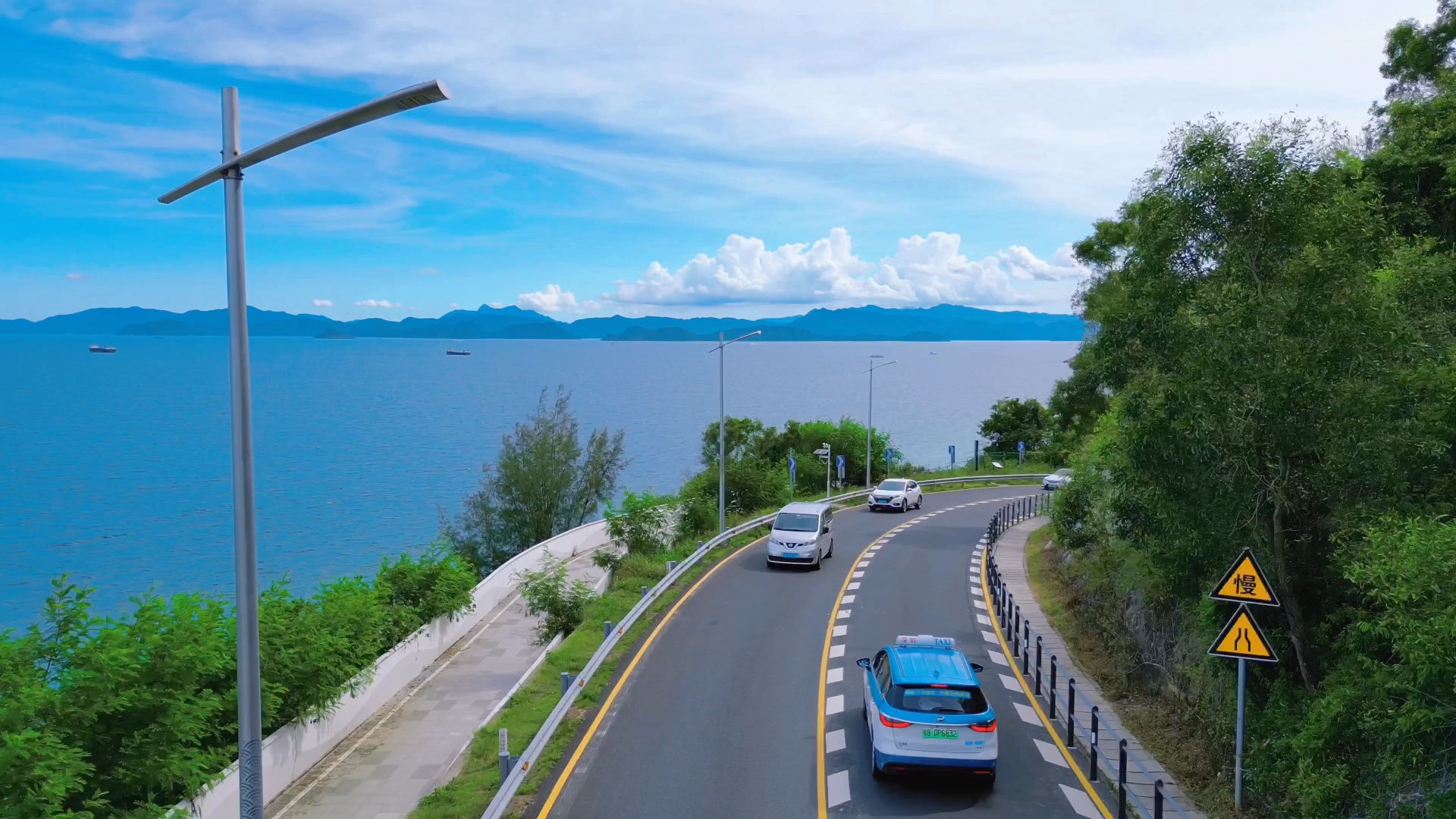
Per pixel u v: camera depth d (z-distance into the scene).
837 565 32.56
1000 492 59.91
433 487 83.44
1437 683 8.78
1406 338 10.79
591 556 37.41
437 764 16.81
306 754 16.53
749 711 17.30
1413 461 10.95
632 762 14.88
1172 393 11.35
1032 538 38.41
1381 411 10.59
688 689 18.55
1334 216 11.15
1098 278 35.19
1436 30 23.58
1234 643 12.16
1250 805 12.48
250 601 9.33
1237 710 13.20
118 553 58.06
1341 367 10.80
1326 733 10.56
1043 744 15.67
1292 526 12.75
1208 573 13.11
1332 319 10.75
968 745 13.32
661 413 168.25
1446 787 9.06
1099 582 22.08
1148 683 17.64
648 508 36.66
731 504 47.22
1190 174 11.85
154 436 127.38
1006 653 21.41
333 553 56.66
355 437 127.62
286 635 16.58
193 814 12.98
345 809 14.97
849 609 25.62
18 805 10.16
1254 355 10.93
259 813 9.33
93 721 11.73
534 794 13.73
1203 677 14.86
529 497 50.47
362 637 19.42
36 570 53.16
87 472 93.31
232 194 9.34
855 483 64.62
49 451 110.56
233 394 9.30
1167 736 15.52
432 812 12.95
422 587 24.69
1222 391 11.03
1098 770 14.45
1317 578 12.60
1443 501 11.12
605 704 17.66
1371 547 9.82
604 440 53.59
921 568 31.91
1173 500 12.10
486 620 27.89
